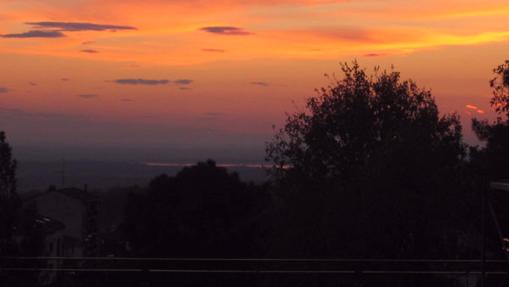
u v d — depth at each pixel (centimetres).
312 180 2417
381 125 2581
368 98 2606
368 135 2539
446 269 1938
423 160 2191
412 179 2191
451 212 2170
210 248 3012
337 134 2545
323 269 2012
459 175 2306
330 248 2103
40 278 2173
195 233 3055
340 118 2525
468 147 2512
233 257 3000
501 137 2798
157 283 1872
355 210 2103
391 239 2091
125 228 3362
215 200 3262
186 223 3219
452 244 2145
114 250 3834
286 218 2281
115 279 1962
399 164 2178
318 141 2491
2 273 1892
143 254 3062
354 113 2527
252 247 2989
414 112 2612
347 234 2083
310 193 2320
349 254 2055
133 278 1592
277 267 2112
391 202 2084
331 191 2239
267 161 2497
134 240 3316
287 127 2516
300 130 2516
